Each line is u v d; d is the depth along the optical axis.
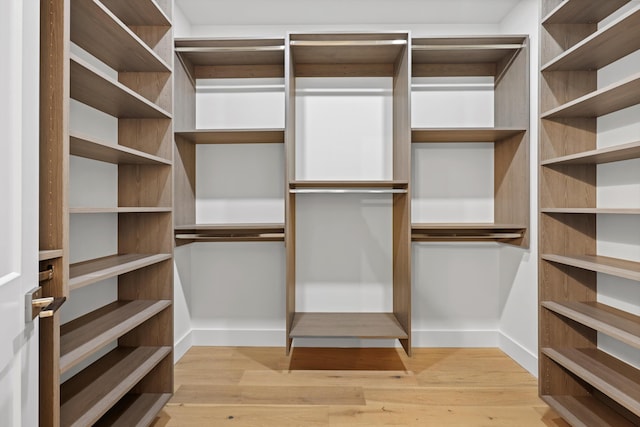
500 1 2.53
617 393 1.52
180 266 2.67
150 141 2.10
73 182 1.77
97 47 1.76
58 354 1.17
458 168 2.85
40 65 1.17
